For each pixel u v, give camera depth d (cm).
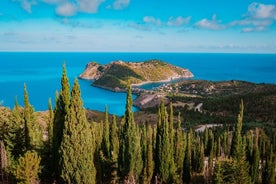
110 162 5684
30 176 4059
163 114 5469
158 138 5494
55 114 4075
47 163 4491
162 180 5494
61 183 3956
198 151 8606
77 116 3688
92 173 3819
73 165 3684
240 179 5588
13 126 5284
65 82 3925
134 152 5081
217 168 5594
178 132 6412
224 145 10869
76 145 3666
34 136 5325
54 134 4100
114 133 6272
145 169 5406
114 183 5334
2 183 4675
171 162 5556
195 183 7606
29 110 5341
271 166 7206
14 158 5109
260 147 9869
